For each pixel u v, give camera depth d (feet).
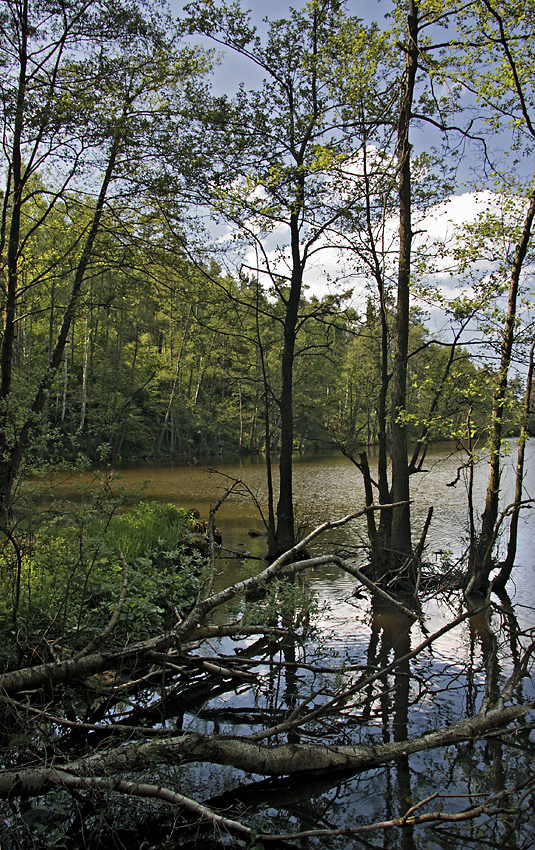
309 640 25.89
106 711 19.08
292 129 41.83
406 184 40.01
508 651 25.55
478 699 20.75
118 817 13.99
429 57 36.37
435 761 16.67
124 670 20.57
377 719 19.22
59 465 20.07
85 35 39.01
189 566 23.32
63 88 37.63
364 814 14.26
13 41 36.06
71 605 20.90
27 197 37.91
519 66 33.27
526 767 16.20
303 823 13.91
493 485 35.86
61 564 21.56
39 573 21.98
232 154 42.39
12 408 19.98
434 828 13.74
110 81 39.93
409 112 39.34
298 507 64.08
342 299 47.32
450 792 15.12
